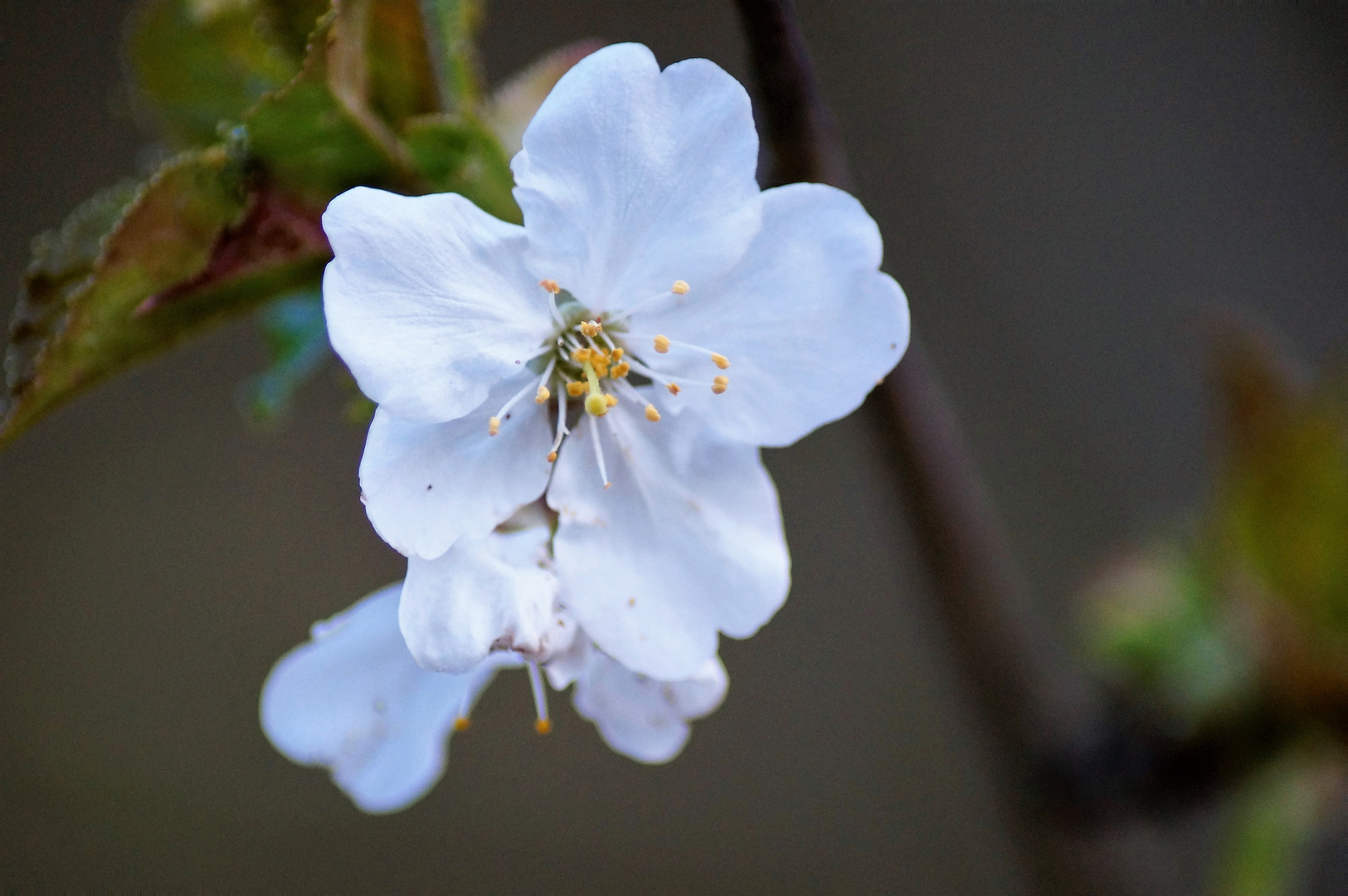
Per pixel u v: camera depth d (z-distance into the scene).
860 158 0.44
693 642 0.25
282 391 0.26
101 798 0.44
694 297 0.25
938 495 0.27
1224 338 0.28
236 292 0.25
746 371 0.25
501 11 0.41
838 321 0.25
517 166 0.24
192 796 0.44
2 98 0.42
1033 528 0.44
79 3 0.43
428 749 0.26
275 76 0.26
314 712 0.25
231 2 0.26
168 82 0.26
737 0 0.24
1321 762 0.28
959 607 0.28
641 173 0.24
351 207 0.24
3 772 0.44
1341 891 0.38
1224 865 0.29
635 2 0.42
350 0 0.24
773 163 0.25
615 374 0.25
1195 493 0.43
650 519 0.25
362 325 0.24
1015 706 0.28
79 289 0.24
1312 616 0.28
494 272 0.24
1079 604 0.30
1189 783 0.29
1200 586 0.29
